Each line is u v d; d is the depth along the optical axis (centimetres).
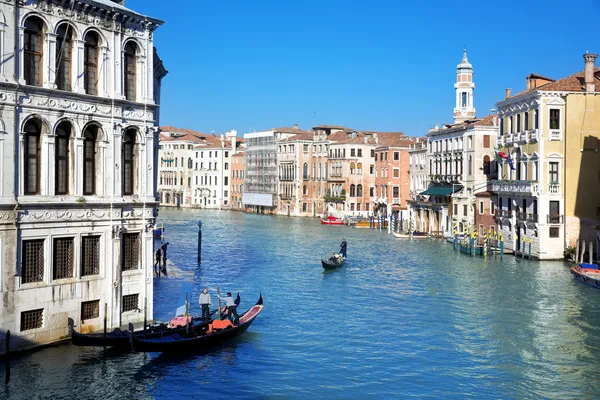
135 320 2427
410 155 8344
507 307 3234
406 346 2552
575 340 2638
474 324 2898
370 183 9700
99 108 2266
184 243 6197
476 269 4494
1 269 2031
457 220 6538
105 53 2280
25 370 2027
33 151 2128
